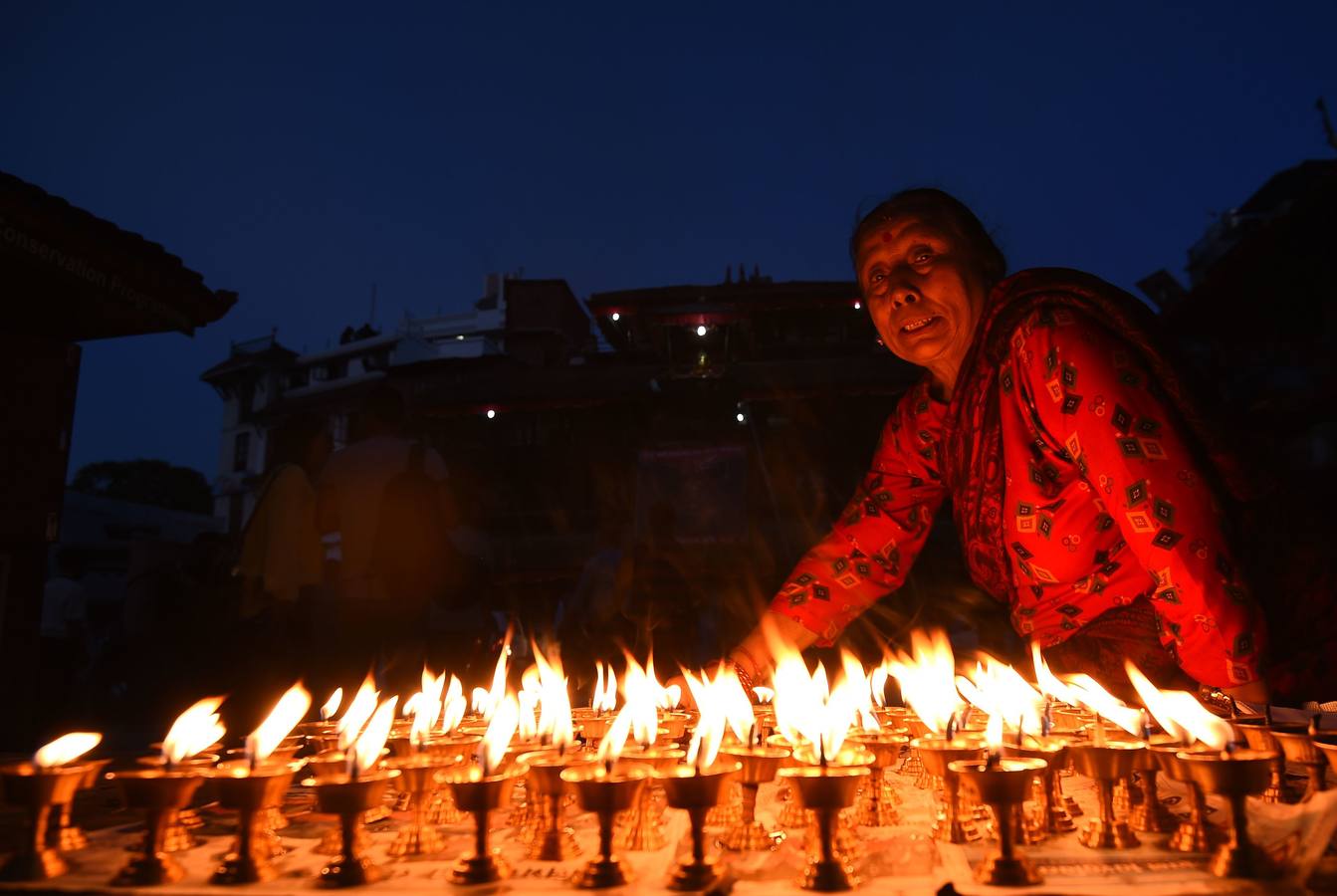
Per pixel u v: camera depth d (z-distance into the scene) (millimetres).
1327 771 1908
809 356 29703
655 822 1587
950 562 13961
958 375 2707
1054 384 2248
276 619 5516
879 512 3182
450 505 5180
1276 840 1255
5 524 4430
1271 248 17125
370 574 4988
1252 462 2270
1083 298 2318
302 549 5102
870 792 1742
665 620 7328
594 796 1247
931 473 3127
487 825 1277
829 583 3150
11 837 1636
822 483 23172
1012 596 2803
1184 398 2172
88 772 1414
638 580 7383
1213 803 1732
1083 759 1451
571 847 1456
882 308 2869
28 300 4902
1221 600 1946
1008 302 2473
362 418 5254
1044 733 1978
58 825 1562
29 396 4570
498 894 1193
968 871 1248
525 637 8289
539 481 25703
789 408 24219
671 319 28938
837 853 1324
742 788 1567
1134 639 2512
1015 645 6852
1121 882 1170
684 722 2260
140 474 60312
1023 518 2564
